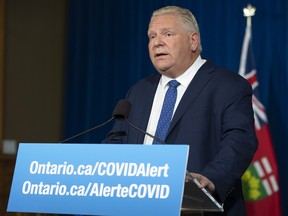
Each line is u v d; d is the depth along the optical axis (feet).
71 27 20.61
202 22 18.94
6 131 20.57
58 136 20.89
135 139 9.59
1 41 20.57
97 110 20.10
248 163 8.72
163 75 9.95
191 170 8.95
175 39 9.63
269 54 18.03
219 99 9.28
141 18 19.83
